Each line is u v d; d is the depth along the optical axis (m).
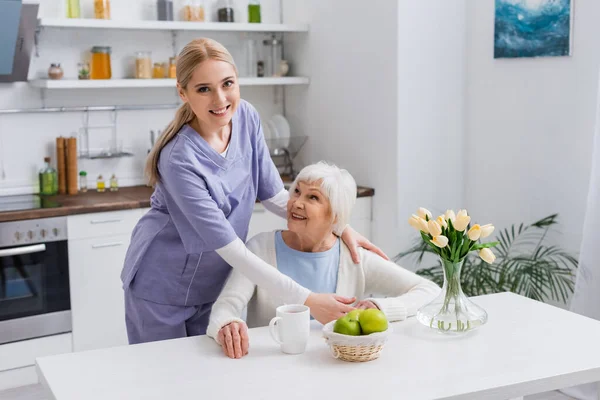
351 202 2.21
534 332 2.02
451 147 3.98
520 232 3.71
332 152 4.32
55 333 3.58
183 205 2.13
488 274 3.40
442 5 3.84
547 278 3.54
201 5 4.18
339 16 4.13
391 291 2.30
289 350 1.88
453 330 1.98
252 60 4.42
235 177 2.29
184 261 2.37
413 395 1.63
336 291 2.26
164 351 1.92
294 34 4.54
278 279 2.04
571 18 3.33
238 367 1.80
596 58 3.25
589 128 3.31
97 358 1.88
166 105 4.35
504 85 3.73
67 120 4.09
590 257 3.11
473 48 3.89
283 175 4.59
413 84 3.81
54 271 3.53
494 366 1.79
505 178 3.77
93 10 4.03
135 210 3.69
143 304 2.42
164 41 4.30
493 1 3.74
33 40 3.71
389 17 3.78
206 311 2.50
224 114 2.09
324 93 4.33
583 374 1.77
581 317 2.13
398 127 3.80
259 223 3.99
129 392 1.67
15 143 3.96
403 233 3.90
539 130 3.56
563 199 3.47
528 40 3.54
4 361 3.49
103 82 3.85
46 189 3.93
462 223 1.88
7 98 3.93
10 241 3.40
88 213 3.57
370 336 1.78
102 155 4.06
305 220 2.17
